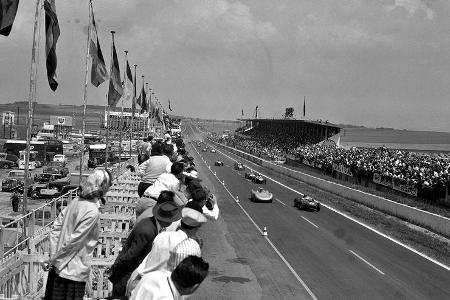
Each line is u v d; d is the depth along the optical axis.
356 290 20.33
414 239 33.19
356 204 51.19
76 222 5.88
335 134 115.44
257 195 49.06
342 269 23.81
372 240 32.22
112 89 29.62
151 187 7.79
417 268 25.11
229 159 120.62
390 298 19.50
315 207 44.47
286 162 104.31
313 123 118.69
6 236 11.50
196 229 5.74
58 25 15.81
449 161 56.84
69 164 73.81
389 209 45.25
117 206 15.33
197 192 7.29
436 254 29.03
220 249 26.92
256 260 24.72
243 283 20.44
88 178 5.98
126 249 6.02
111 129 91.44
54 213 11.25
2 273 7.54
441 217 36.69
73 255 5.92
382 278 22.56
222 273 21.86
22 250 9.15
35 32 15.99
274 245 28.69
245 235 31.39
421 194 45.94
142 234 5.86
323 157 80.44
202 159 114.38
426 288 21.31
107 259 9.30
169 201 5.99
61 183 41.06
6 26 12.87
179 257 4.40
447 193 41.94
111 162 62.56
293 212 43.25
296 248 28.19
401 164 55.69
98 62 24.25
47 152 74.88
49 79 15.83
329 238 31.94
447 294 20.55
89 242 6.04
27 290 8.48
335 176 70.50
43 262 8.57
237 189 59.94
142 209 7.66
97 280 9.18
